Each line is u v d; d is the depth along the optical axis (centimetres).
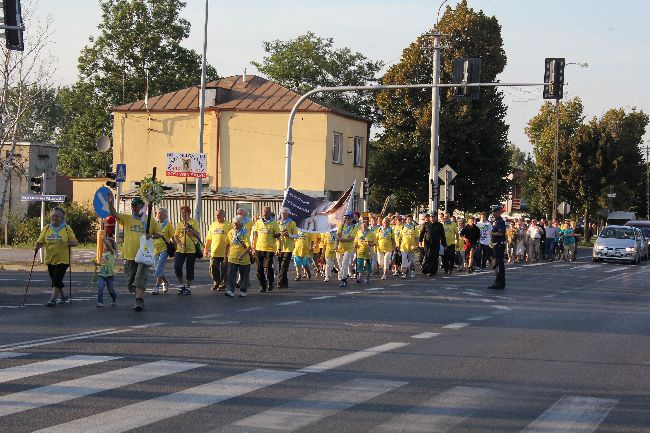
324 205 2908
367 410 966
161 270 2352
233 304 2106
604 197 9906
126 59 8012
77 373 1144
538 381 1175
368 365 1260
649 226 6488
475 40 6781
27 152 6275
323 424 895
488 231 4038
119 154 5941
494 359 1351
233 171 5731
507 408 998
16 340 1438
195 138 5800
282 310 1980
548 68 3122
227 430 859
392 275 3453
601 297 2641
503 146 6925
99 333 1530
